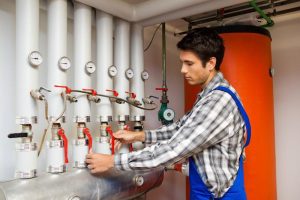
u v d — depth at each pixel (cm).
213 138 95
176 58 201
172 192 189
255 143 149
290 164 177
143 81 147
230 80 148
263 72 154
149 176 125
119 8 127
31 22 96
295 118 176
